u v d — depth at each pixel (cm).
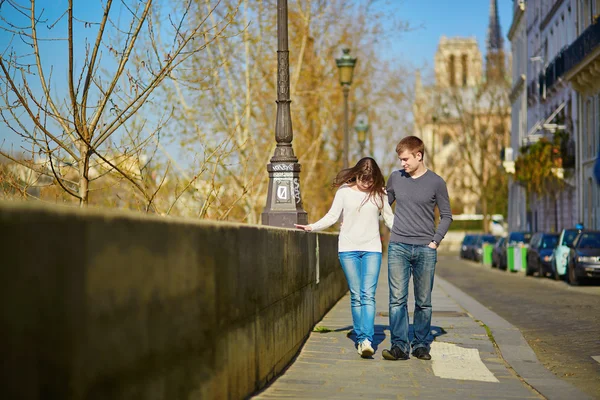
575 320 1727
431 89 10194
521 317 1814
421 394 826
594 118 4891
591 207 5006
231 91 2419
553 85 5859
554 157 5375
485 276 4197
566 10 5612
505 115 10219
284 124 1495
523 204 7644
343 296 2123
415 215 1062
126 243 438
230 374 682
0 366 313
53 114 1065
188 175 1842
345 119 3116
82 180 1105
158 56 1163
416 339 1088
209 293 617
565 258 3466
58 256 357
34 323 336
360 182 1086
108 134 1112
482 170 10300
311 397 787
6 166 1098
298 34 3053
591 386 946
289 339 1012
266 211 1488
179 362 536
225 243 671
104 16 1054
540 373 986
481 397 818
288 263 1013
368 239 1082
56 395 353
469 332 1383
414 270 1074
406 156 1059
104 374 405
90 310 389
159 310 495
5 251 315
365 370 970
